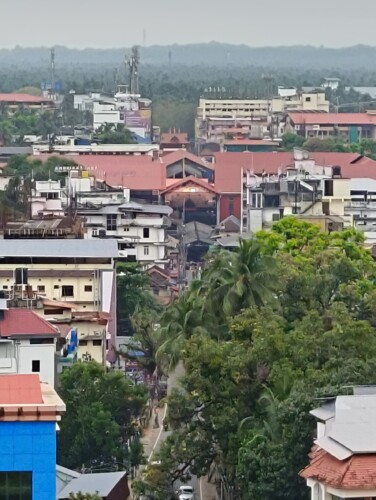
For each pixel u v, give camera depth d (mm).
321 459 165625
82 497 199875
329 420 173250
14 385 165000
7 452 155500
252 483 191375
